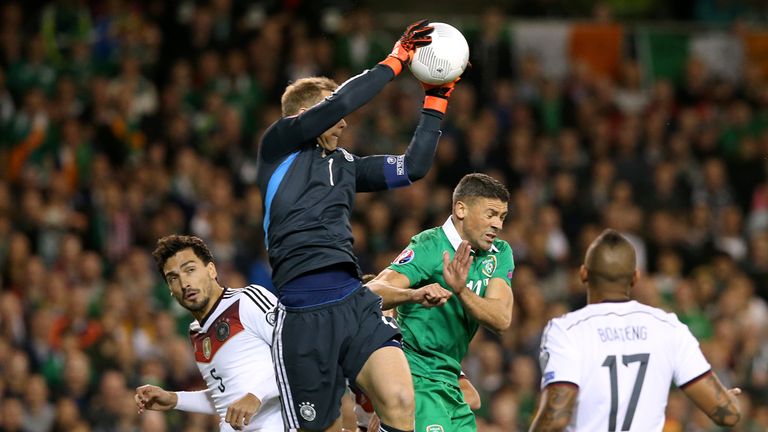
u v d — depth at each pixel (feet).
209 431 115.75
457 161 159.53
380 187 56.75
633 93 191.11
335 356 54.03
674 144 175.83
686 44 196.24
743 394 133.18
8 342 117.39
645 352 56.54
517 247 145.48
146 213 140.77
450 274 59.00
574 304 138.72
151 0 169.17
